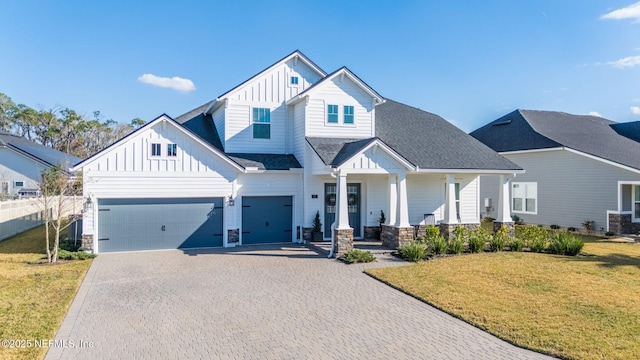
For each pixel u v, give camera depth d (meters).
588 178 21.69
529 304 9.06
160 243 16.69
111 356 6.56
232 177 17.47
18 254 15.20
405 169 16.08
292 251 16.25
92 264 13.72
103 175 15.79
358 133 18.98
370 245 17.23
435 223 20.27
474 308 8.84
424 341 7.20
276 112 19.58
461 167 17.73
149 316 8.52
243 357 6.54
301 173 18.42
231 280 11.57
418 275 11.77
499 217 18.97
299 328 7.84
